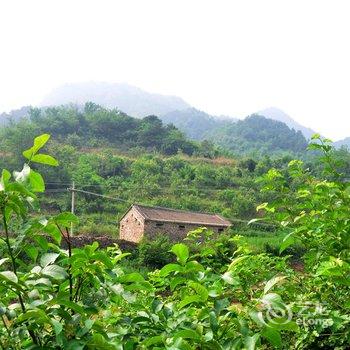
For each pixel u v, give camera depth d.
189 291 2.58
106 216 53.66
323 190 3.72
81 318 2.14
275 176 3.91
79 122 102.75
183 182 68.06
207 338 2.11
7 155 69.12
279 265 3.78
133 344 2.35
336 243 3.43
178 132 100.25
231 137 171.50
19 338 2.05
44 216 2.30
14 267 2.18
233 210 57.91
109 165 71.06
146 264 24.88
